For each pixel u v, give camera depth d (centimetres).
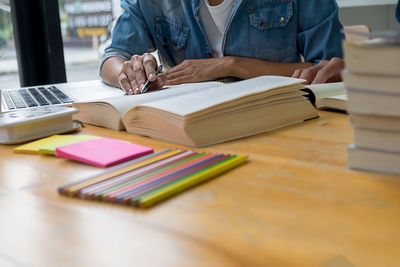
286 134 73
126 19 162
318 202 44
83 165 61
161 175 52
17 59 211
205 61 143
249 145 67
